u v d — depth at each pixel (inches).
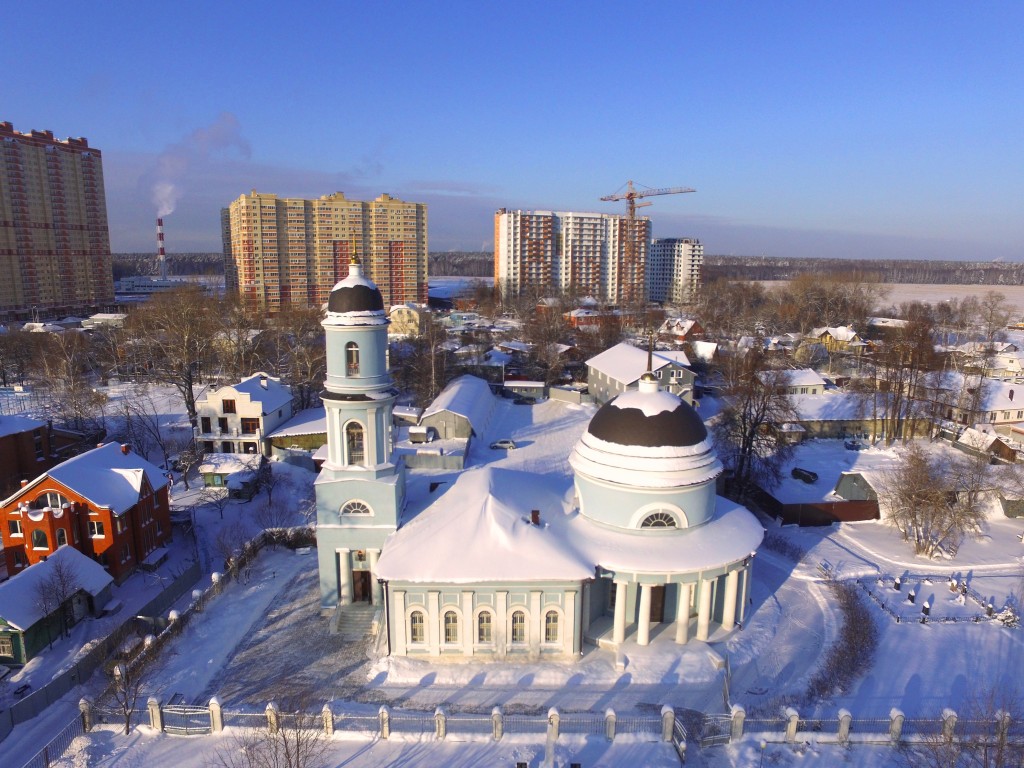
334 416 1556.3
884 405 3097.9
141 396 3713.1
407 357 4404.5
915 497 2021.4
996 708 1197.7
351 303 1505.9
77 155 7564.0
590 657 1424.7
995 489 2257.6
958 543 2034.9
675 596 1530.5
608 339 5152.6
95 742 1146.7
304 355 3646.7
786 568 1865.2
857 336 5216.5
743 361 3415.4
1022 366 4247.0
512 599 1400.1
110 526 1808.6
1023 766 1015.6
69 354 3900.1
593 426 1553.9
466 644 1419.8
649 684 1338.6
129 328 4475.9
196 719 1182.9
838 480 2443.4
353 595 1647.4
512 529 1429.6
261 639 1536.7
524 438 2898.6
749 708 1250.6
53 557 1640.0
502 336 5674.2
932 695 1284.4
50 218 7268.7
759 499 2330.2
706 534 1493.6
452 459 2265.0
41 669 1461.6
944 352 4079.7
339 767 1081.4
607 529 1496.1
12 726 1238.3
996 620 1576.0
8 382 4148.6
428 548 1427.2
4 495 2378.2
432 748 1127.0
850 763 1073.5
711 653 1417.3
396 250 7824.8
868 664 1391.5
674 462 1440.7
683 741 1102.4
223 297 6082.7
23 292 6973.4
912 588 1749.5
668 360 3467.0
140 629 1579.7
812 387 3639.3
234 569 1817.2
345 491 1574.8
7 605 1462.8
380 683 1359.5
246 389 2812.5
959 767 1042.1
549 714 1142.3
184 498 2399.1
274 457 2778.1
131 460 2027.6
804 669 1391.5
